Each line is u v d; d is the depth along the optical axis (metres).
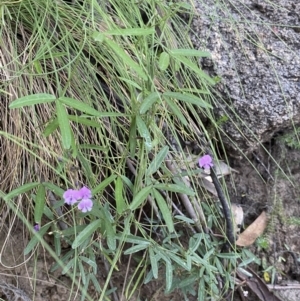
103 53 0.53
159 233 0.54
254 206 0.61
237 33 0.57
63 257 0.49
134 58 0.53
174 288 0.52
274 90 0.57
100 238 0.49
